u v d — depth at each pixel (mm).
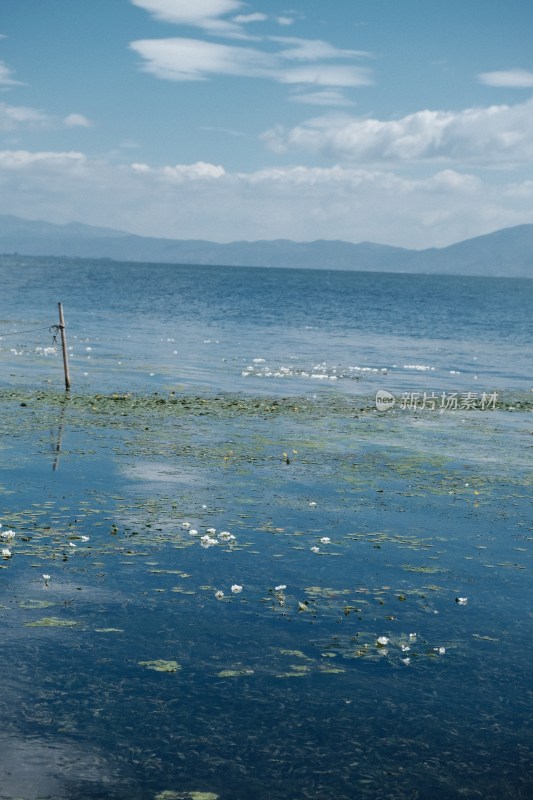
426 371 45281
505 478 20219
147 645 10445
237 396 32562
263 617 11484
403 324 82062
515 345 63469
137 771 7883
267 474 19656
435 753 8438
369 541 14992
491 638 11141
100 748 8211
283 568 13414
